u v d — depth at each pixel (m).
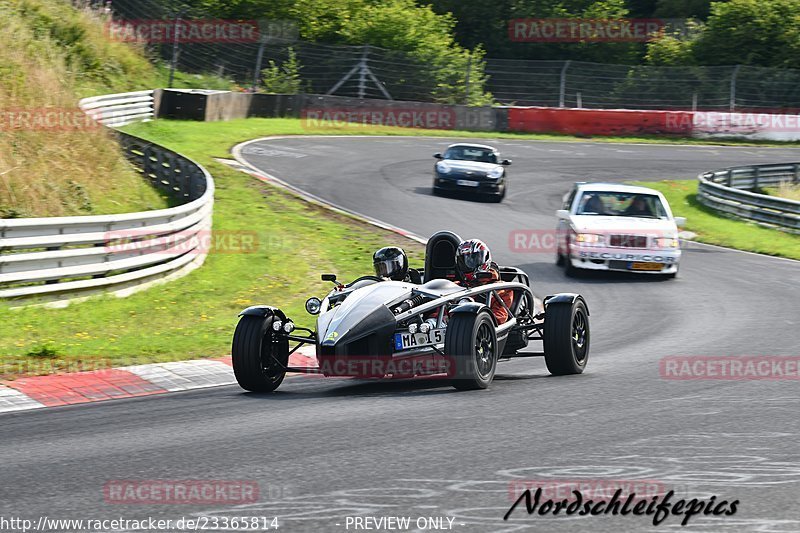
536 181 84.25
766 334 32.22
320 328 22.00
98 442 16.72
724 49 140.38
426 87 124.19
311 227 56.19
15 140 50.53
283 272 43.88
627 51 154.88
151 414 19.52
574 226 47.69
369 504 12.48
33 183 46.94
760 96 128.88
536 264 51.25
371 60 123.44
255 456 15.27
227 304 36.66
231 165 74.19
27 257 32.66
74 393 22.30
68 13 99.38
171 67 107.25
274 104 106.81
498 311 24.84
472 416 18.44
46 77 61.09
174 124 90.88
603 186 51.19
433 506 12.37
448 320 21.45
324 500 12.67
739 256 57.56
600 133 117.31
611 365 26.42
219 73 118.00
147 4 122.12
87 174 53.12
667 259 47.00
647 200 50.03
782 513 12.09
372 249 51.25
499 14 155.88
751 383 22.94
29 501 12.94
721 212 75.69
